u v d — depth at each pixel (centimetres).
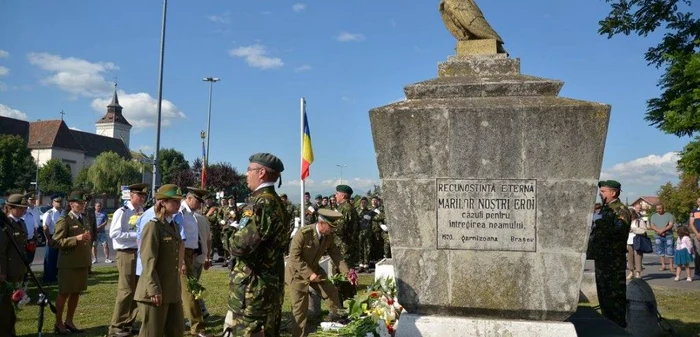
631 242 1258
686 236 1158
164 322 506
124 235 641
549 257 424
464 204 439
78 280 705
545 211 425
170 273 512
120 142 10375
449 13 527
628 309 593
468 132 437
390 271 759
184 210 707
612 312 603
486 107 434
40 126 8881
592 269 823
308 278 617
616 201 621
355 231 1205
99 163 7100
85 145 9525
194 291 592
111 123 10944
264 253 410
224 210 1509
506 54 499
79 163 9044
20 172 6819
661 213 1398
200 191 728
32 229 1157
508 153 431
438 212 443
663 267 1389
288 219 433
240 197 5112
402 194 451
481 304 435
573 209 420
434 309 446
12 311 609
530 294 427
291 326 660
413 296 448
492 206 434
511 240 430
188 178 4753
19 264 683
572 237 420
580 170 418
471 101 447
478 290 436
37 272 1259
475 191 436
